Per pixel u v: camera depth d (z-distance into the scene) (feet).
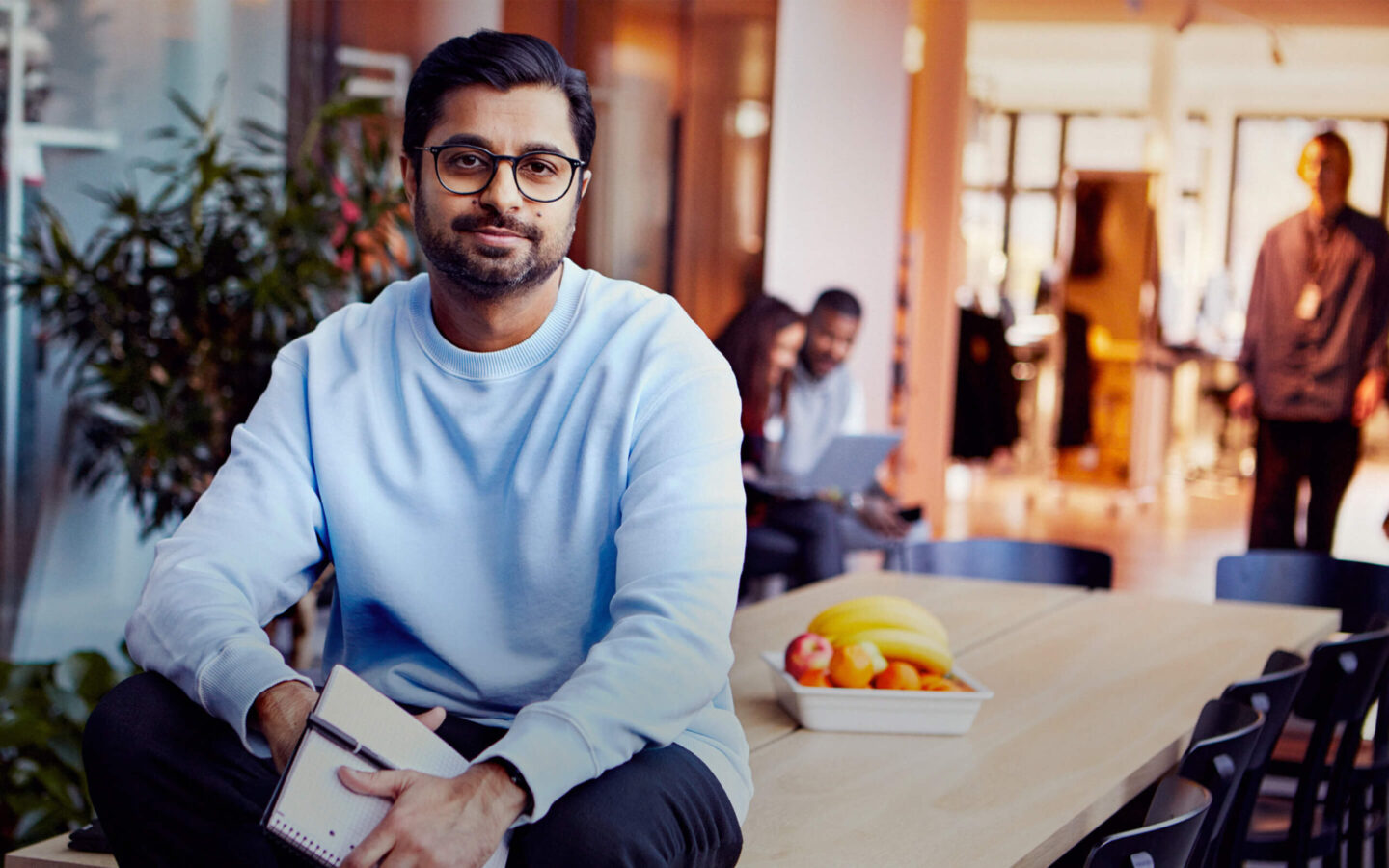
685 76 19.48
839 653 6.30
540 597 5.07
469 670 5.05
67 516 13.05
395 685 5.15
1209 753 5.11
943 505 24.49
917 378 24.48
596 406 5.07
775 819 5.05
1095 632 8.36
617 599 4.70
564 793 4.13
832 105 21.07
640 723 4.31
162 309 11.12
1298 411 20.44
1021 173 44.96
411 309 5.37
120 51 13.12
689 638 4.57
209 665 4.47
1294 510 20.79
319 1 14.52
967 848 4.79
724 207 20.02
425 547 5.17
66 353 12.82
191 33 13.55
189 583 4.81
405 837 3.88
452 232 4.97
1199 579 22.77
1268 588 10.36
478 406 5.17
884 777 5.55
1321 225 20.21
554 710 4.22
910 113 25.38
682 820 4.30
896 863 4.64
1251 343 20.80
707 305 19.94
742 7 19.70
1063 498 31.60
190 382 10.71
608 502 5.06
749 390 15.78
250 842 4.51
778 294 20.40
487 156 4.95
